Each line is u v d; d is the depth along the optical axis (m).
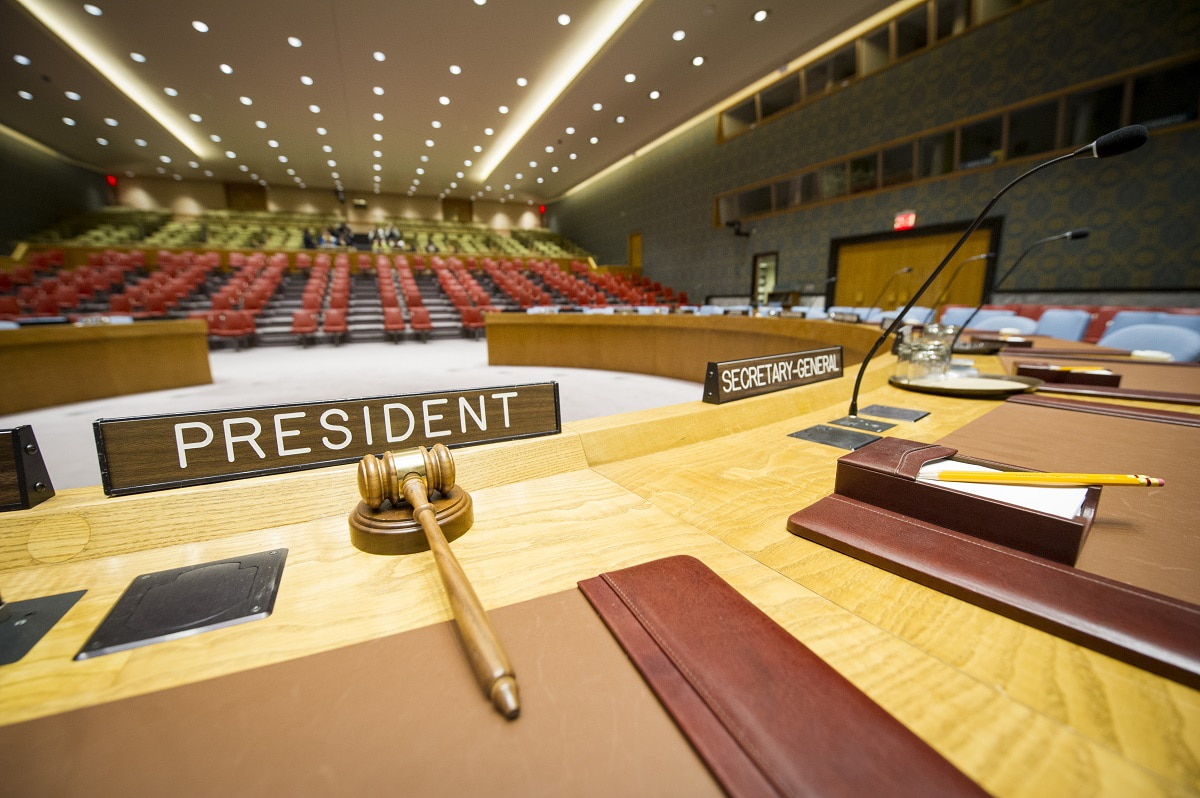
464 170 15.11
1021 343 2.47
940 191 7.24
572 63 8.44
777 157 9.60
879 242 8.15
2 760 0.30
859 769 0.27
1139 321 3.46
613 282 13.00
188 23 7.07
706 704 0.31
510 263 14.32
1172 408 1.12
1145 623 0.37
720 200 11.09
